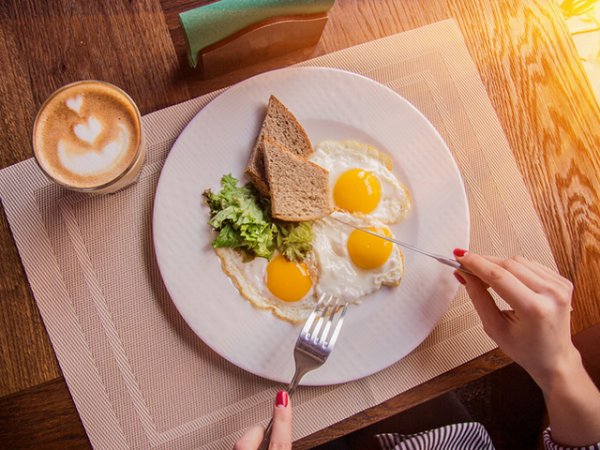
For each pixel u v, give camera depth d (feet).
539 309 1.17
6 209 1.32
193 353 1.31
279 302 1.34
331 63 1.43
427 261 1.35
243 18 1.17
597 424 1.28
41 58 1.36
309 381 1.25
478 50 1.49
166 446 1.27
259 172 1.32
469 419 1.62
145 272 1.33
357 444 1.62
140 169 1.31
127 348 1.30
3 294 1.30
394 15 1.47
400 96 1.37
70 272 1.31
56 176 1.23
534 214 1.45
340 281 1.35
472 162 1.46
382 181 1.38
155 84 1.38
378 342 1.30
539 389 1.71
